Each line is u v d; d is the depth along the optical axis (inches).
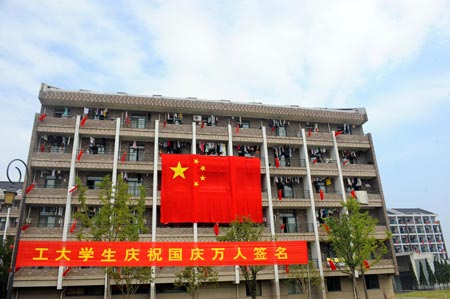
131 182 1353.3
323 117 1612.9
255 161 1422.2
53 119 1321.4
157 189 1349.7
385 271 1435.8
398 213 4357.8
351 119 1657.2
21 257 639.1
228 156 1401.3
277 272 1296.8
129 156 1392.7
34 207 1254.9
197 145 1461.6
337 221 1247.5
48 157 1272.1
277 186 1504.7
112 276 842.2
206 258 720.3
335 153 1557.6
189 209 1302.9
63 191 1247.5
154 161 1342.3
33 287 1165.1
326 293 1389.0
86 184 1320.1
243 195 1366.9
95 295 1202.6
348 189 1567.4
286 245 772.6
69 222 1209.4
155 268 1203.9
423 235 4308.6
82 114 1409.9
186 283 1117.7
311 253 1402.6
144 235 1245.1
